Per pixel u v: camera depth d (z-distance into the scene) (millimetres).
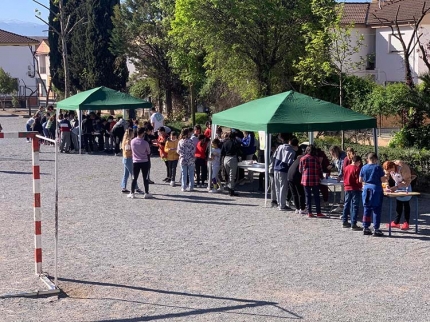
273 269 10492
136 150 17094
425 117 22594
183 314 8383
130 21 41719
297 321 8109
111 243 12297
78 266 10648
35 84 75000
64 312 8453
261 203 16625
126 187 18672
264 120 15805
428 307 8641
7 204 16422
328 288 9484
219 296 9117
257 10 27047
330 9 25875
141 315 8336
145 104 29266
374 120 16359
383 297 9062
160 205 16312
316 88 28359
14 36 74188
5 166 24000
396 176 13227
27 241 12406
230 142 17766
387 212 15375
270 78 28422
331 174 18031
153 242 12383
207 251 11672
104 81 48281
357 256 11312
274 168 15695
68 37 50562
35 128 32312
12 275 10086
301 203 15141
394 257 11242
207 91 35875
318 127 15711
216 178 18281
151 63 41250
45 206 16188
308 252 11594
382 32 40906
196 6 27688
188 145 18406
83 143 28734
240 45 28047
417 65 37938
